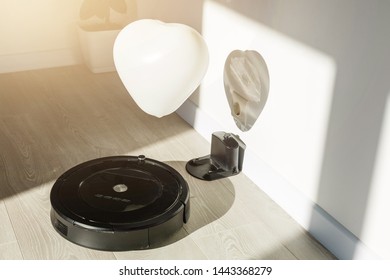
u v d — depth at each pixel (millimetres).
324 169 1623
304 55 1604
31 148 2133
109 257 1560
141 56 1396
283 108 1752
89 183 1730
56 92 2672
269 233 1699
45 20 2943
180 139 2244
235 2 1877
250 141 1979
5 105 2510
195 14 2164
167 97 1477
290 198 1779
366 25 1363
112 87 2754
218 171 1990
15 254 1557
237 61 1938
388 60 1315
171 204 1650
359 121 1446
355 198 1521
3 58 2906
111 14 3064
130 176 1779
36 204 1787
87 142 2195
